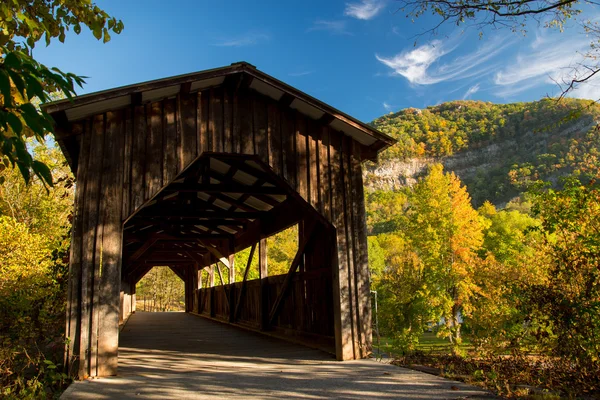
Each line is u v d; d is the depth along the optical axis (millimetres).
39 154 13023
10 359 3883
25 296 5324
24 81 1564
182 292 30953
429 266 20078
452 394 3334
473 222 22000
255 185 6953
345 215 5359
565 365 4301
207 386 3799
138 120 4715
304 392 3498
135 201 4551
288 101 5207
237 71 4750
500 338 6641
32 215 12445
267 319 8625
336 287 5172
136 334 8719
